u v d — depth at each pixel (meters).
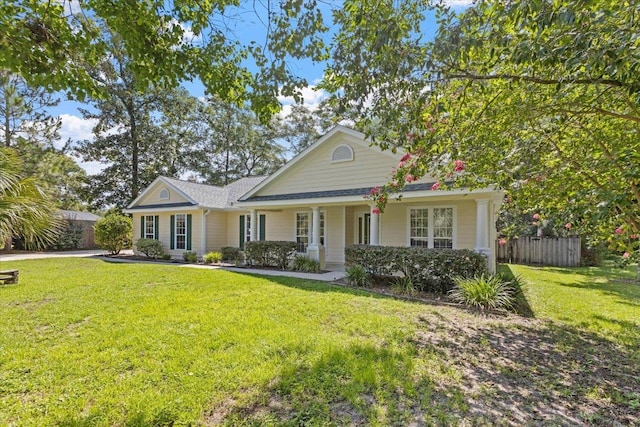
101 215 28.61
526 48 2.46
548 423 2.81
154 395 3.10
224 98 3.97
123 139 24.81
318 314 5.61
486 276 7.41
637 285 9.22
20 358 3.84
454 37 2.72
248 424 2.73
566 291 8.27
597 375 3.70
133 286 7.77
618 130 3.81
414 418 2.82
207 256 14.01
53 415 2.81
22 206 3.88
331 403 3.03
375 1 2.94
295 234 13.84
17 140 18.11
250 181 19.55
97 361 3.78
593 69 2.44
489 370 3.77
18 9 2.96
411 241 10.91
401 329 4.96
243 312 5.65
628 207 2.99
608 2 2.31
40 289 7.31
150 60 3.43
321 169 11.82
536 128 4.12
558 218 3.93
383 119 3.32
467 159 4.27
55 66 3.21
